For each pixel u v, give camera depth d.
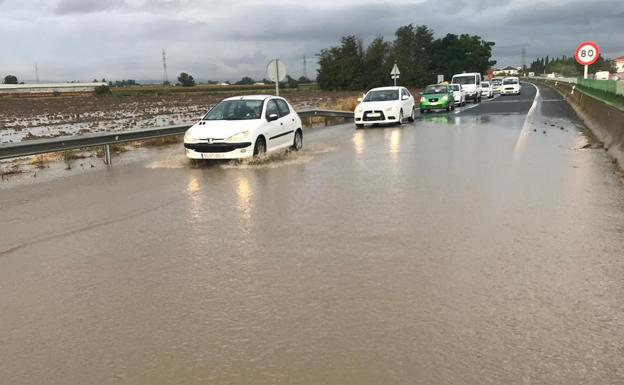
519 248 5.81
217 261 5.62
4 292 4.92
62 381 3.38
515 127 20.05
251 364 3.52
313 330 3.98
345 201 8.34
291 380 3.31
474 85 41.56
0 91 108.12
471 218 7.09
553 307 4.30
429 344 3.73
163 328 4.08
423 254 5.68
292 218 7.35
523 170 10.65
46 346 3.85
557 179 9.65
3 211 8.28
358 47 92.62
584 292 4.59
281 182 10.16
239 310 4.37
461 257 5.55
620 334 3.84
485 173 10.44
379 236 6.38
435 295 4.58
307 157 13.51
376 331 3.94
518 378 3.29
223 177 10.90
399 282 4.90
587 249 5.73
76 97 84.62
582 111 24.36
